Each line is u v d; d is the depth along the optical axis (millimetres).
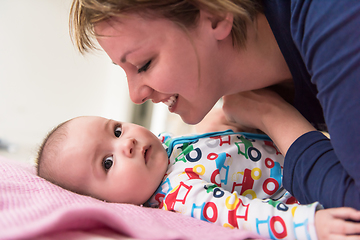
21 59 2537
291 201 908
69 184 920
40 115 2604
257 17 760
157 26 671
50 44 2582
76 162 913
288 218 636
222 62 767
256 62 793
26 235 406
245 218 694
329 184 605
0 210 529
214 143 988
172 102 845
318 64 553
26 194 667
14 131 2529
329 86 535
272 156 988
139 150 927
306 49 580
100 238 482
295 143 723
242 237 574
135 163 900
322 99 564
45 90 2607
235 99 967
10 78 2525
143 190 903
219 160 925
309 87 789
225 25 713
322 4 536
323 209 614
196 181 859
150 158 939
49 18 2555
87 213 484
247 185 935
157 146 979
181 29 682
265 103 888
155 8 654
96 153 926
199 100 797
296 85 819
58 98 2639
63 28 2580
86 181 909
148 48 689
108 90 2711
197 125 1217
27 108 2568
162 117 2777
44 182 799
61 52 2609
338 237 552
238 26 723
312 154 668
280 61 805
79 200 672
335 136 539
